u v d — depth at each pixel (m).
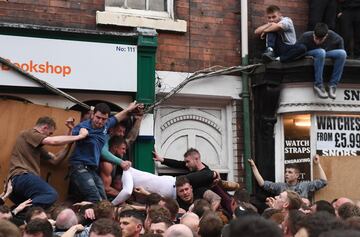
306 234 3.56
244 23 9.35
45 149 7.71
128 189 7.21
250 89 9.34
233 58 9.40
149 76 8.49
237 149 9.34
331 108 9.16
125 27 8.68
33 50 7.90
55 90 7.96
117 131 7.93
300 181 9.22
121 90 8.32
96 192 7.07
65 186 7.66
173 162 8.68
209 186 8.00
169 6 9.11
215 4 9.39
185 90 9.02
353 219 4.39
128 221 5.23
